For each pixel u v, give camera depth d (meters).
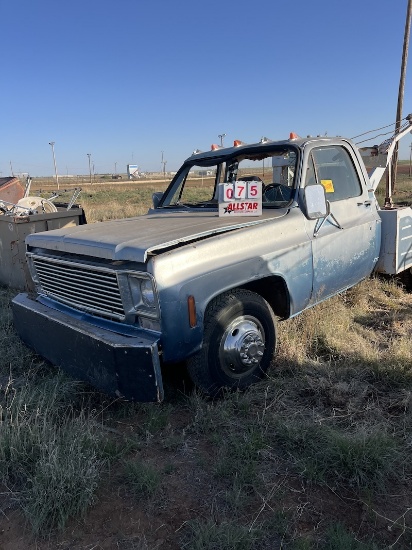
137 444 3.15
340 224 4.71
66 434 3.09
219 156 5.34
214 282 3.37
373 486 2.69
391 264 5.52
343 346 4.39
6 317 5.67
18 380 4.06
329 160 4.87
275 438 3.16
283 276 3.97
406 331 4.90
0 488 2.80
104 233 3.75
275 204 4.39
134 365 3.06
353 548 2.25
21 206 7.79
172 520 2.52
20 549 2.38
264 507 2.56
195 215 4.59
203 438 3.26
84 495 2.57
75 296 3.77
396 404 3.49
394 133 6.49
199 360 3.49
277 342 4.31
